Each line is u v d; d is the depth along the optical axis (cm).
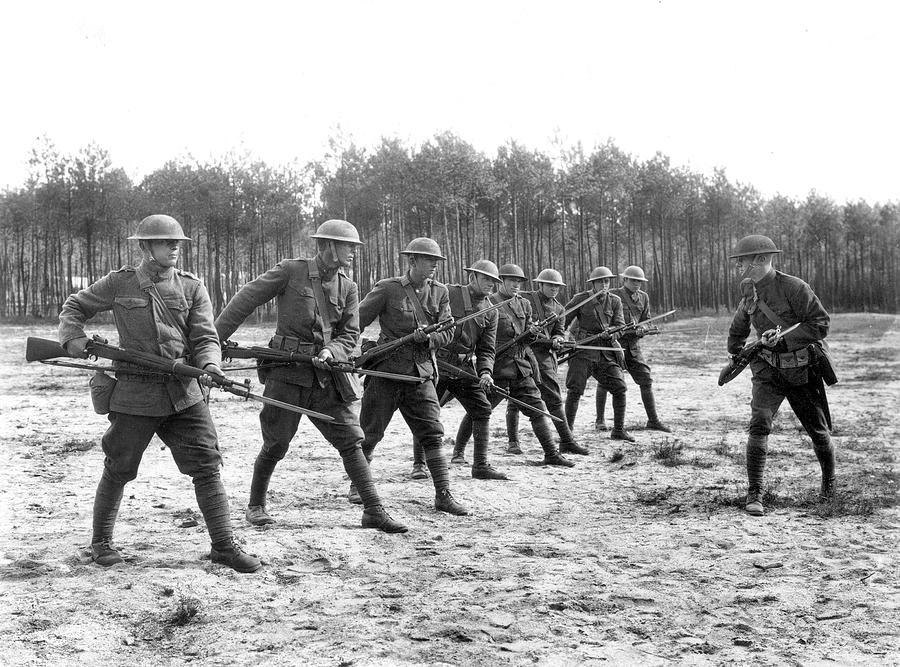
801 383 656
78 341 466
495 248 6350
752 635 391
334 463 833
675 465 841
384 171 5091
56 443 933
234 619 402
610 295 1040
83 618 398
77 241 6794
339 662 352
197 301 492
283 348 563
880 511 642
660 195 6247
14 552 501
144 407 466
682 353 2841
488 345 759
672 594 446
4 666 344
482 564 495
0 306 5806
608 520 614
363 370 584
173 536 545
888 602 436
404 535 561
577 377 1032
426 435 643
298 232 5759
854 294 6812
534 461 867
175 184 5428
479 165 5194
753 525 599
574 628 396
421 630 389
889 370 2077
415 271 659
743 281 677
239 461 841
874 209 6875
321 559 497
